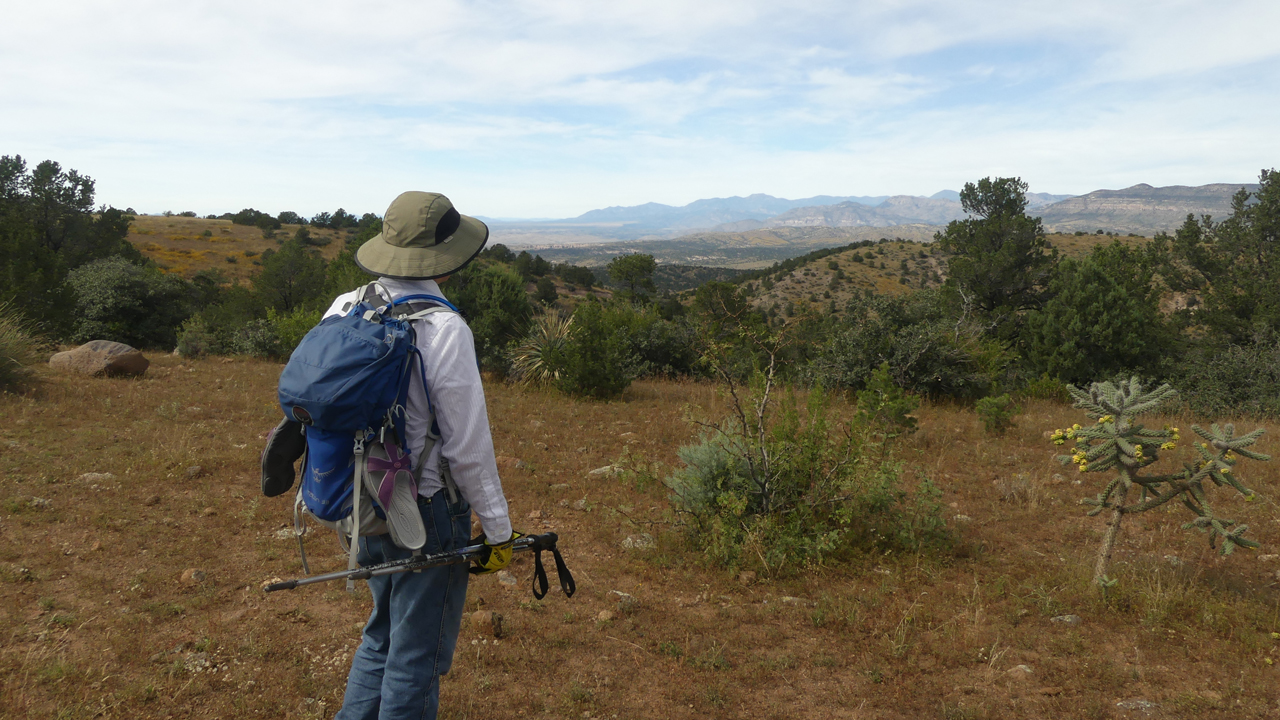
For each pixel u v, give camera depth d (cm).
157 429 749
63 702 276
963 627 380
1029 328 2034
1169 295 3203
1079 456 438
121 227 4384
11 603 358
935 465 763
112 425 761
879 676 330
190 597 380
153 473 589
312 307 2148
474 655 339
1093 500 444
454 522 206
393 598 210
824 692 321
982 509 621
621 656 347
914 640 367
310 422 185
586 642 359
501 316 1460
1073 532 560
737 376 1045
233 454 663
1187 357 1630
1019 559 494
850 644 365
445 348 193
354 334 188
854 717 301
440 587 210
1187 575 455
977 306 2780
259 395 1040
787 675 335
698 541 498
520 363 1349
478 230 221
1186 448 842
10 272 1467
